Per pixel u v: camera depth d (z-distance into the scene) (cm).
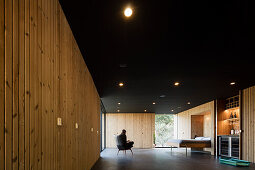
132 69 479
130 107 1185
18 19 134
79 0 225
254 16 255
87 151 464
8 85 120
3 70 115
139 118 1454
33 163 154
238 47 349
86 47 356
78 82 357
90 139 520
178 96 834
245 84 623
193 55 388
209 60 414
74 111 318
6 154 117
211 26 281
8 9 121
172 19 264
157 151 1085
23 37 140
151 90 718
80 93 375
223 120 880
